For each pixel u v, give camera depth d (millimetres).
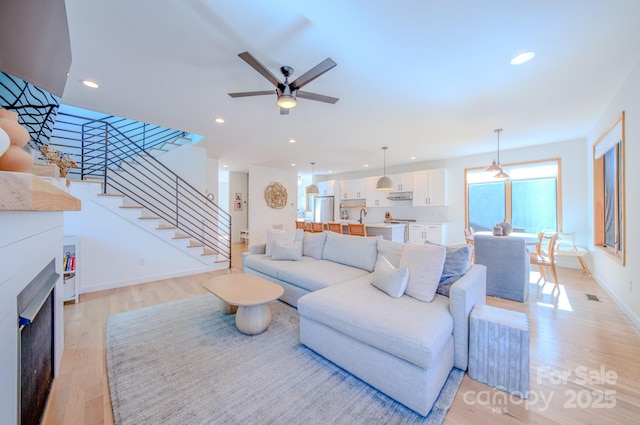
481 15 1729
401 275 2090
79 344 2215
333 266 3186
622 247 2900
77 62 2229
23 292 1021
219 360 1976
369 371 1679
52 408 1499
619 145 3123
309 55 2168
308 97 2373
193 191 5617
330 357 1933
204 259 4793
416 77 2529
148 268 4164
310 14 1717
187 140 5508
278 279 3225
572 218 4844
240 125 3912
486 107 3256
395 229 5422
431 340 1453
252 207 7391
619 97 2828
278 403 1538
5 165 868
